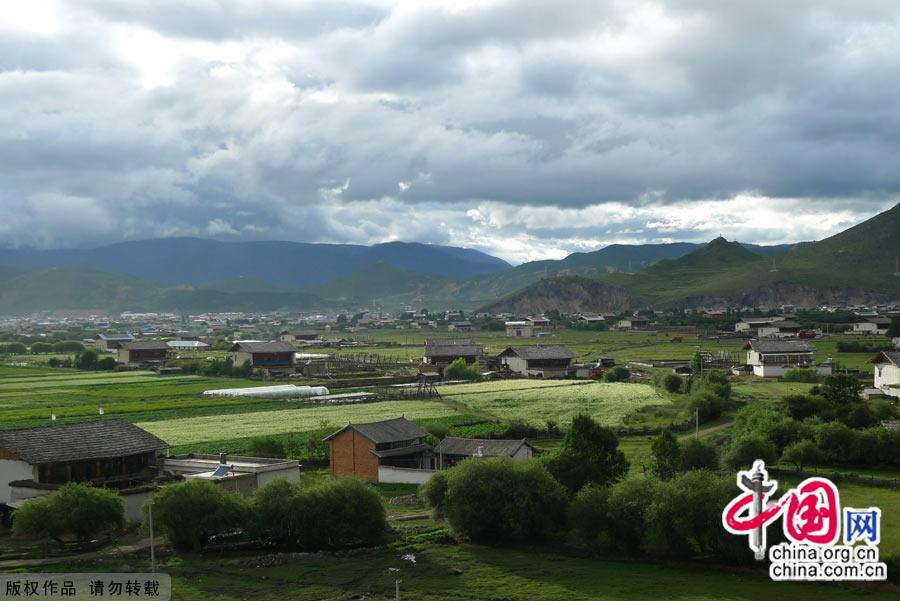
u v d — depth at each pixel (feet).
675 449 314.35
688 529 223.71
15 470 280.72
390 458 352.28
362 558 236.84
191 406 545.44
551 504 248.32
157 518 243.40
